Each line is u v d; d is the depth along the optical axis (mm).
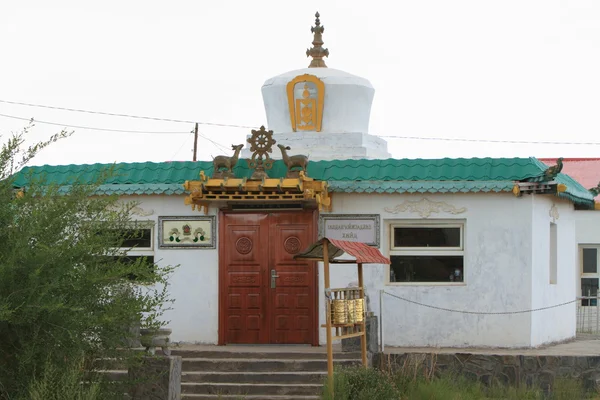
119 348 15500
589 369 18641
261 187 18969
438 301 19984
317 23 23047
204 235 20328
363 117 22484
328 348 16078
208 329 20250
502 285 19891
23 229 14047
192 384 17688
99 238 14617
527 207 19859
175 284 20375
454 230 20156
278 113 22391
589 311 27469
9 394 13852
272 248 20188
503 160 19922
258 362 18266
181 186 20109
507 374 18578
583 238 30469
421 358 18672
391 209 20016
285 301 20109
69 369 13828
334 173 20031
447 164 20016
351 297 16750
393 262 20219
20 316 13516
